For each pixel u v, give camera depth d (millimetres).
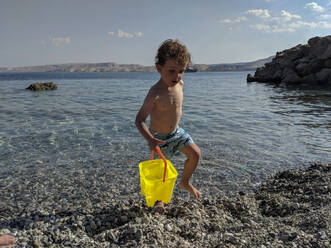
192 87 24406
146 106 2564
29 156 4848
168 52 2451
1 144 5535
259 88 21969
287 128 6758
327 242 1939
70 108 10438
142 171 2926
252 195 3377
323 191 3146
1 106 10984
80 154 4949
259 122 7543
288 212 2777
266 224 2422
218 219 2678
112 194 3451
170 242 2180
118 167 4352
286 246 1947
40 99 13883
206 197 3367
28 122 7676
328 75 24828
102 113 9234
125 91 19938
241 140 5707
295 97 14305
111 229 2438
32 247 2270
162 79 2688
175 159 4711
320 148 5105
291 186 3482
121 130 6688
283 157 4676
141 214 2865
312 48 26219
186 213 2779
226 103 11922
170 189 2719
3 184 3768
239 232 2318
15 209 3096
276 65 30562
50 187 3674
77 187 3662
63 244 2283
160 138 2799
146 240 2197
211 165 4383
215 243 2139
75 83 33500
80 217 2793
